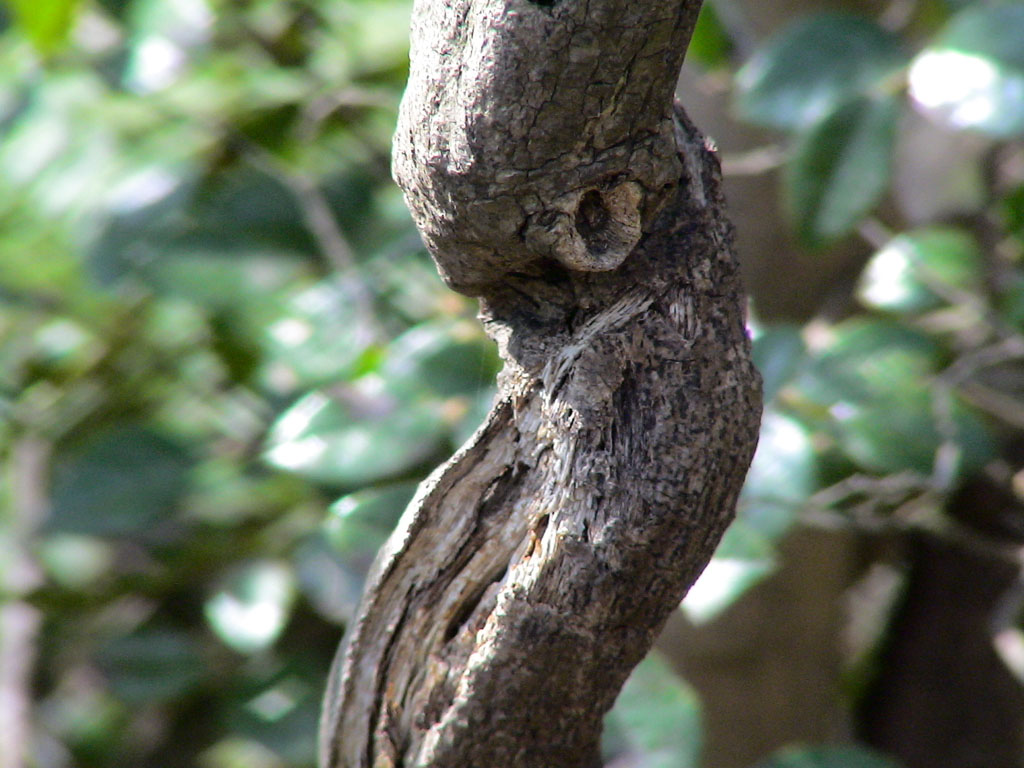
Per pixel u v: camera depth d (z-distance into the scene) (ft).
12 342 17.28
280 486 14.49
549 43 11.10
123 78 15.07
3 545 18.15
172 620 17.61
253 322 13.91
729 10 13.15
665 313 11.28
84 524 13.58
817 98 12.11
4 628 18.94
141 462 13.93
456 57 11.14
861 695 17.42
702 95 13.73
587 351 11.28
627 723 12.08
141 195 14.90
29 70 15.98
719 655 14.28
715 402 11.28
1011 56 11.98
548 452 11.33
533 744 11.37
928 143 15.98
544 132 11.14
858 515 12.29
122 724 19.71
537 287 11.31
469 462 11.35
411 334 12.19
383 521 12.04
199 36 15.65
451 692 11.38
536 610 11.32
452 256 11.26
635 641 11.34
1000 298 13.14
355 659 11.40
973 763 15.96
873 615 19.44
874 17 13.55
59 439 16.93
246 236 14.14
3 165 16.16
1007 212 12.93
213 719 18.40
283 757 15.31
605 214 11.21
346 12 15.21
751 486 12.05
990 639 15.44
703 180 11.28
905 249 13.19
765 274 14.12
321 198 14.20
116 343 16.58
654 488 11.28
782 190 13.61
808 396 12.14
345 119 15.52
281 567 15.55
